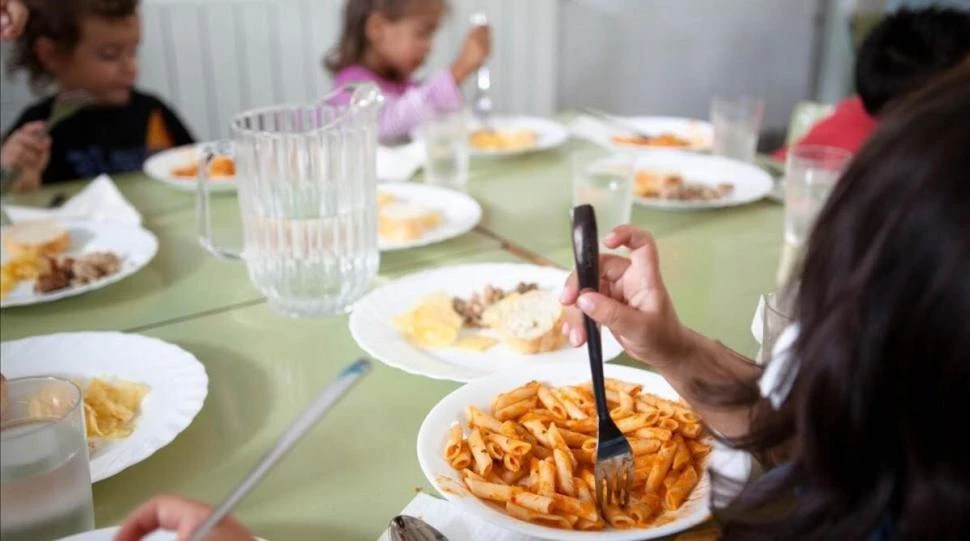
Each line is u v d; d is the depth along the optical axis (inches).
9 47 71.6
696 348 28.5
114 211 50.5
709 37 129.6
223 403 31.6
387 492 26.5
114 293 41.4
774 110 141.7
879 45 55.9
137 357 33.5
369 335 35.4
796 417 18.8
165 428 28.6
